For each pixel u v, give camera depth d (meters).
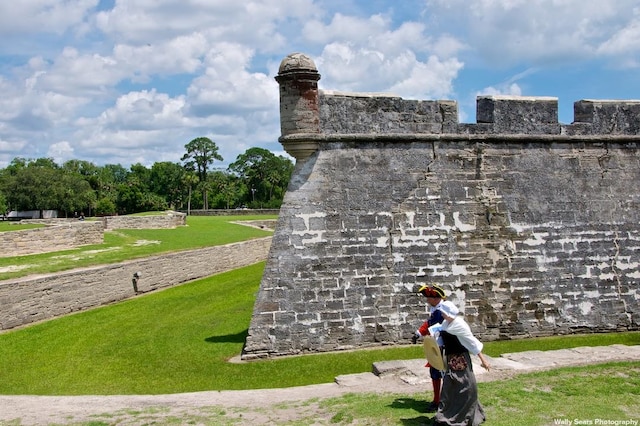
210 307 20.75
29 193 82.00
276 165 112.19
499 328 14.14
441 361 7.27
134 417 8.69
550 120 15.32
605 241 15.04
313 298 13.38
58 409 9.37
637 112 15.92
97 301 22.19
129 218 41.66
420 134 14.46
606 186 15.38
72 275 21.02
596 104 15.69
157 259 25.97
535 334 14.34
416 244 14.02
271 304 13.25
